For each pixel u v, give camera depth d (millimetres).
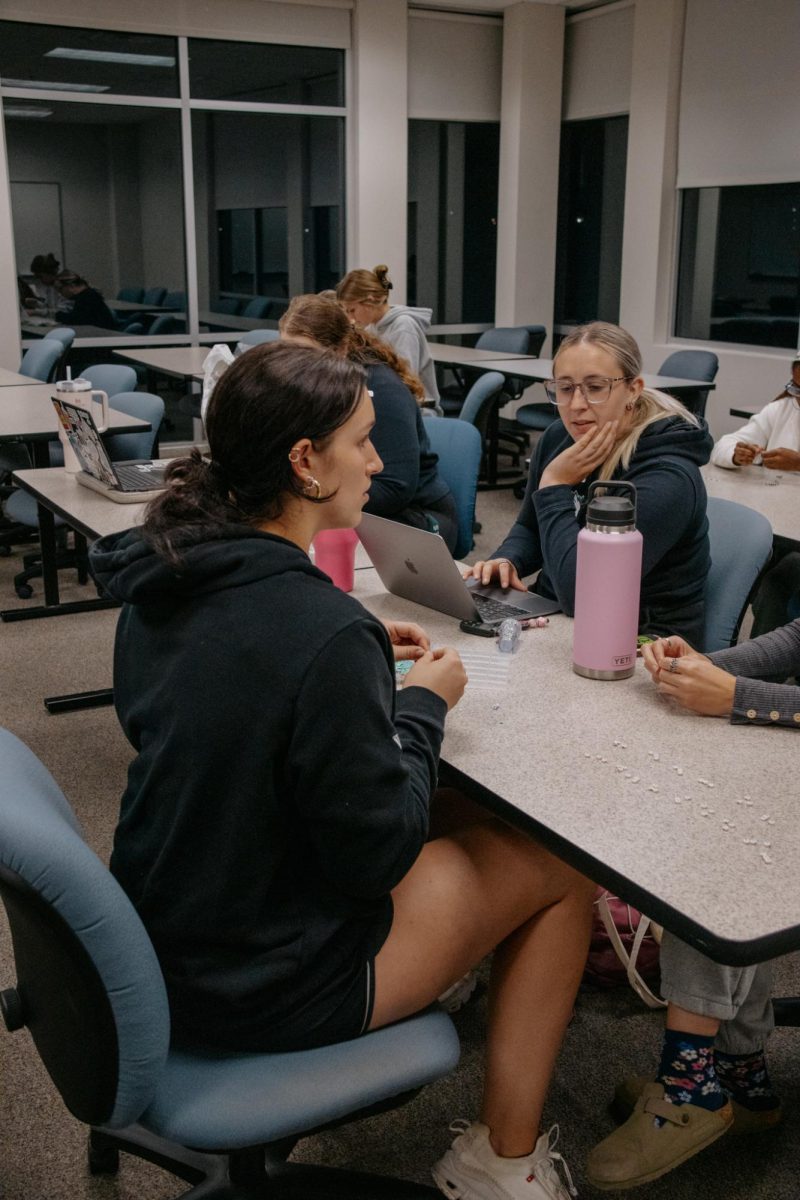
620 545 1505
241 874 1056
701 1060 1419
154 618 1112
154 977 1014
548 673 1594
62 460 4773
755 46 6812
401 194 8047
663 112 7477
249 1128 1055
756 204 7121
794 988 1975
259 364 1100
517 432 7328
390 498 2680
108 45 7059
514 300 8586
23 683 3496
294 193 7961
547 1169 1347
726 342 7555
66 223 7332
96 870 977
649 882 1037
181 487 1131
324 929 1109
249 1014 1098
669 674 1442
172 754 1055
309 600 1043
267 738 1019
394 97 7832
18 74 6875
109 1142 1518
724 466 3330
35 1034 1140
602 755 1318
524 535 2268
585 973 1970
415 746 1191
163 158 7484
